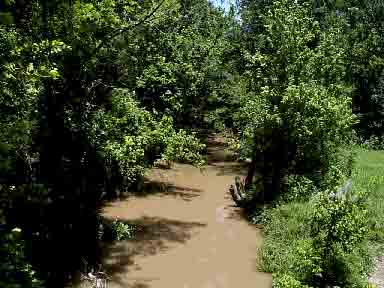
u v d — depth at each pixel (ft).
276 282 40.98
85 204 49.39
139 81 66.39
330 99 60.13
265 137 62.28
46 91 43.06
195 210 63.31
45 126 43.11
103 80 56.34
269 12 65.26
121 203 64.34
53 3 41.39
